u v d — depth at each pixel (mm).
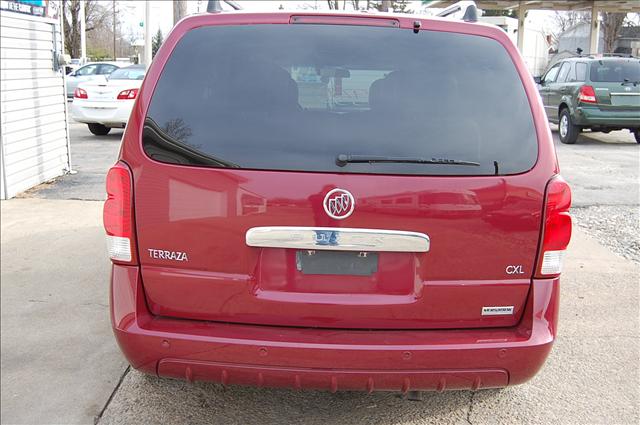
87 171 9867
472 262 2684
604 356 4020
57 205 7641
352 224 2625
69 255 5805
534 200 2680
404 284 2693
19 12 8062
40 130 8805
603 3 19359
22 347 4070
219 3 3088
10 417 3330
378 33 2834
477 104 2727
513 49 2846
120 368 3834
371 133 2656
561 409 3424
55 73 9242
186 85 2756
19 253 5859
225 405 3439
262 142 2658
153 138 2711
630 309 4742
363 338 2676
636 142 13555
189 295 2738
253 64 2775
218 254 2689
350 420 3301
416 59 2787
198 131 2689
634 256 6008
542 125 2750
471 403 3469
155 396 3531
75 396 3531
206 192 2664
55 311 4613
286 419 3307
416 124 2676
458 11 3252
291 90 2732
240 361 2678
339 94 2740
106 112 13664
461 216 2650
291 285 2699
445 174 2643
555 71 14547
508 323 2771
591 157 11523
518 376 2738
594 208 7844
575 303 4855
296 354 2646
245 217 2650
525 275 2729
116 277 2791
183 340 2680
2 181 7852
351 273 2689
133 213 2727
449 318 2727
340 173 2619
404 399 3500
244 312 2723
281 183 2623
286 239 2639
